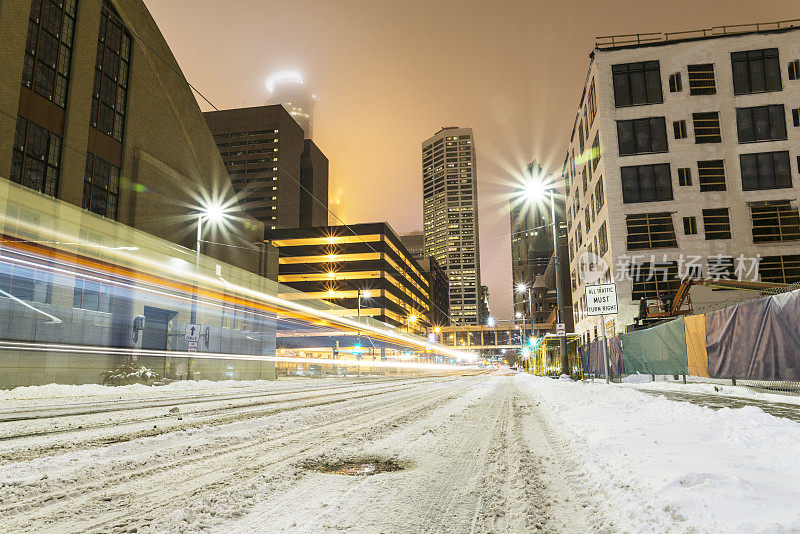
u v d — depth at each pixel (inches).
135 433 311.9
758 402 455.2
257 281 2030.0
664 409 353.1
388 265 4975.4
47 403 577.9
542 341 1791.3
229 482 187.8
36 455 238.4
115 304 1231.5
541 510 154.6
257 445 270.5
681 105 1669.5
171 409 469.7
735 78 1662.2
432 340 7229.3
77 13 1202.0
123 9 1375.5
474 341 7396.7
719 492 137.3
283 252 4943.4
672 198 1619.1
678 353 768.9
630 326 1385.3
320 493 175.0
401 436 304.8
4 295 930.7
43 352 997.8
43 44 1104.2
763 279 1541.6
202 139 1774.1
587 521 143.8
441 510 156.0
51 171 1099.9
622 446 219.6
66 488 178.1
